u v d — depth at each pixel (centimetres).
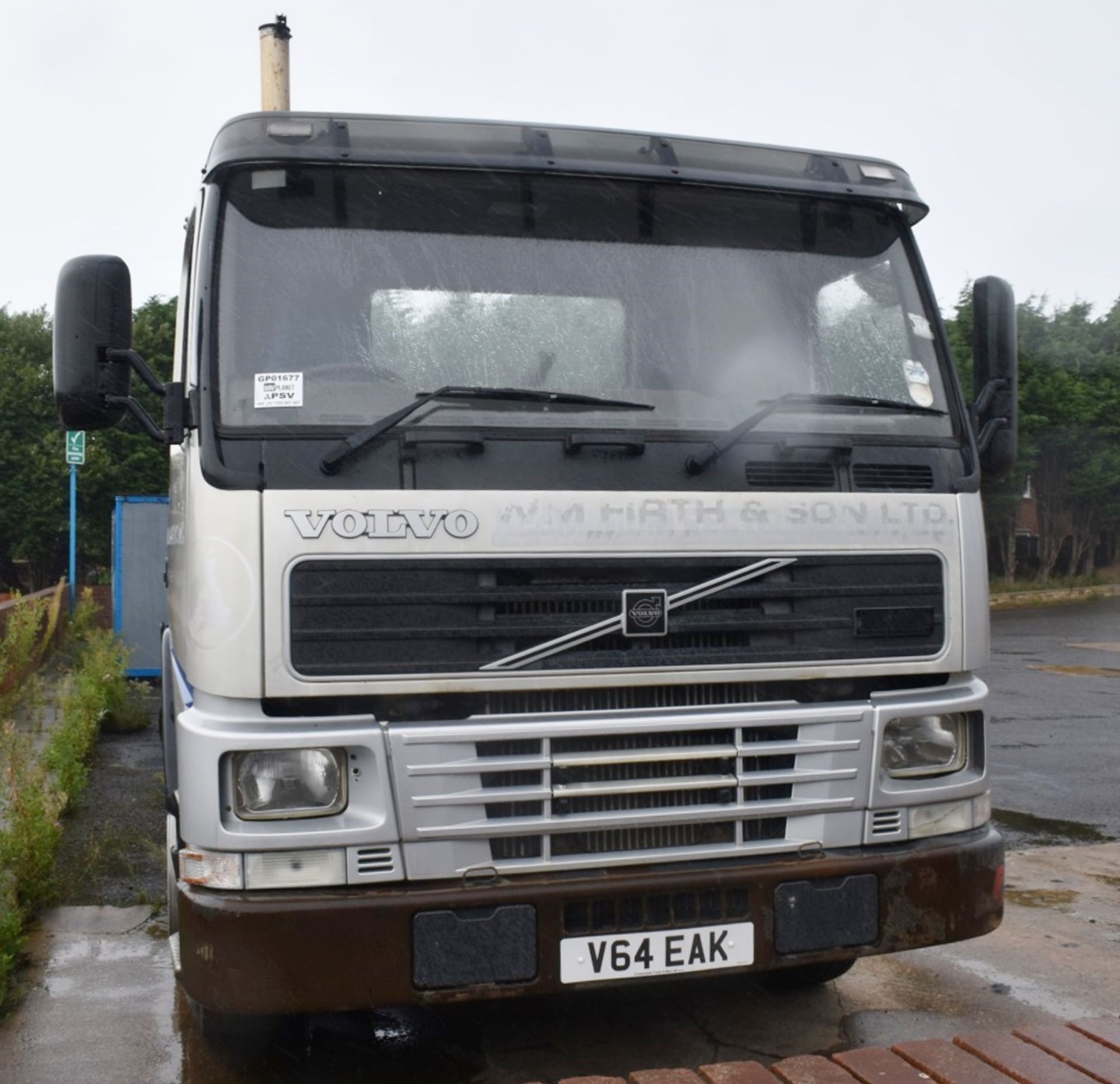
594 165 438
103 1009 478
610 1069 432
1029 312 3447
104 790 866
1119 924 596
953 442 440
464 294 416
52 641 1577
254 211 412
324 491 370
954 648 425
